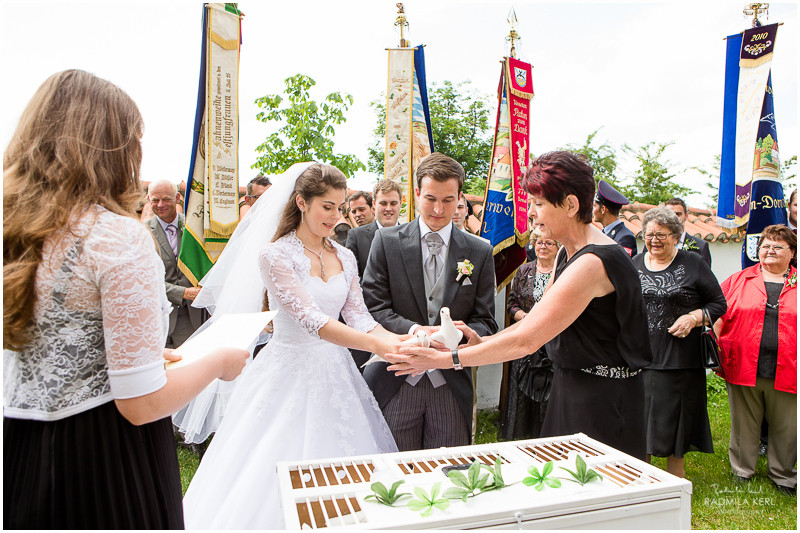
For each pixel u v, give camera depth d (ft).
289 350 7.97
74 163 3.87
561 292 5.76
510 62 15.10
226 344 5.00
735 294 12.77
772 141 15.38
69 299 3.84
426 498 4.18
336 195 8.01
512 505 4.11
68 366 3.92
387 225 13.70
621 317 5.97
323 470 5.14
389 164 14.62
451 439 8.45
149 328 3.85
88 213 3.92
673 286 11.70
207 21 13.30
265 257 7.80
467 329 7.41
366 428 7.86
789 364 11.39
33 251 3.74
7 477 3.99
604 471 5.01
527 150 15.61
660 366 11.60
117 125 4.17
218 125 13.55
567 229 6.31
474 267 8.88
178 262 13.96
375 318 8.76
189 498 7.57
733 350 12.43
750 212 15.56
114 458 4.12
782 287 12.09
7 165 3.98
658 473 4.80
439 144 66.59
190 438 9.37
